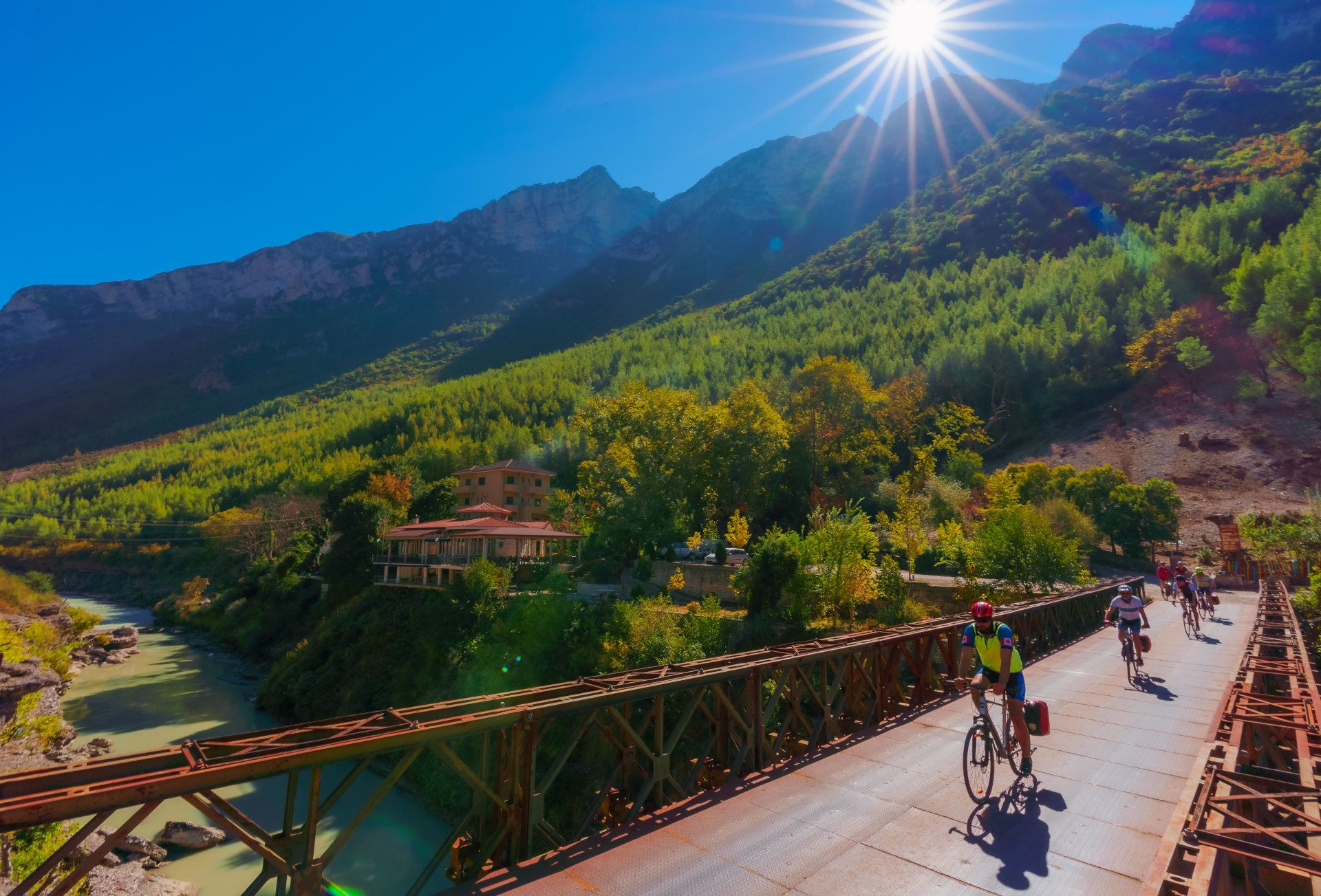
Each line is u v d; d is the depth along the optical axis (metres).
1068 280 115.44
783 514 63.12
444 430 127.44
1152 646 17.97
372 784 24.27
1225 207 115.75
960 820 6.25
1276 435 70.56
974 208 181.38
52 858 3.07
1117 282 108.19
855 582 30.31
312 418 198.75
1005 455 87.44
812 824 6.09
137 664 48.38
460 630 35.56
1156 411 82.88
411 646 36.84
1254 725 7.55
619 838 5.72
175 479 144.00
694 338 173.75
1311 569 33.06
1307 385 74.38
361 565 51.91
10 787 3.31
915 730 9.36
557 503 61.41
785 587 30.83
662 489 50.31
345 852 19.58
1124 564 52.16
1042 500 57.47
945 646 12.04
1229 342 88.25
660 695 6.52
